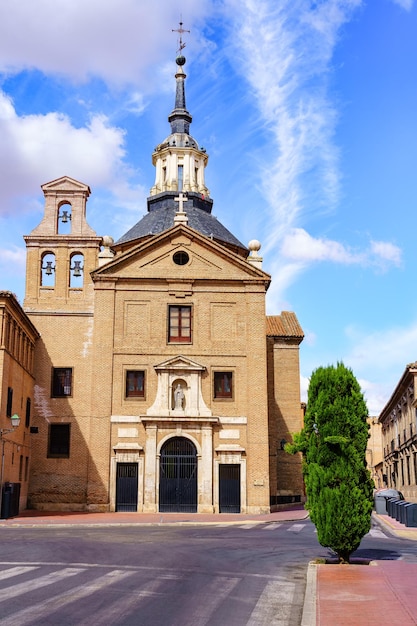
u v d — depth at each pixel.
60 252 43.12
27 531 26.53
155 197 56.16
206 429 39.72
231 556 18.56
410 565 16.20
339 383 17.28
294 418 51.66
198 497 38.94
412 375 45.78
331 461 16.91
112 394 40.22
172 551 19.39
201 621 10.32
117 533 25.64
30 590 12.34
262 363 41.03
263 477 39.56
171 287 41.75
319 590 12.50
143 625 9.91
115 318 41.31
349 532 16.38
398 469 60.69
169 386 40.22
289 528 29.61
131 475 39.38
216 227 52.69
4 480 33.72
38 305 42.22
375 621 9.88
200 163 58.34
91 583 13.27
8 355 33.94
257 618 10.65
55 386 41.31
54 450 40.56
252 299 41.88
